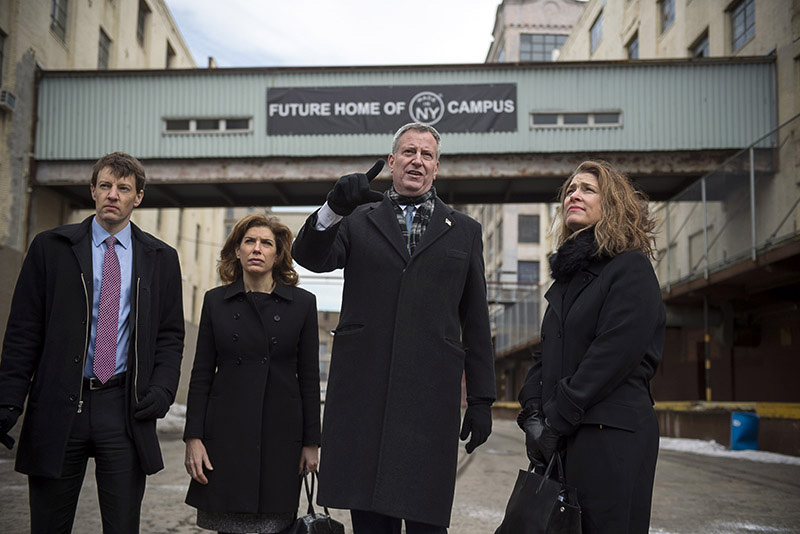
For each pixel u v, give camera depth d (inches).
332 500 95.7
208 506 115.6
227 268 125.4
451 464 98.3
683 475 280.5
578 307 94.2
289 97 580.1
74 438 98.6
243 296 122.6
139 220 788.0
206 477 116.7
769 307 580.7
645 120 575.5
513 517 86.9
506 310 1233.4
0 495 201.9
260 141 578.9
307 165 575.8
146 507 191.8
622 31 921.5
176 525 168.1
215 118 580.4
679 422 486.0
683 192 567.5
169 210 925.8
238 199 643.5
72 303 101.1
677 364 703.1
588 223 99.0
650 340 88.7
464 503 211.5
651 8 819.4
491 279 1737.2
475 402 103.3
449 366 99.7
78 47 656.4
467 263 104.8
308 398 123.3
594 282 94.6
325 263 99.3
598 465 85.5
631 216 97.4
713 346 644.7
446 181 597.6
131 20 807.1
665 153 574.9
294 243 99.0
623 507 84.2
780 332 568.1
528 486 87.8
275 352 120.3
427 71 577.6
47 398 98.1
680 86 577.0
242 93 582.9
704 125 572.7
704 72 576.1
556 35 1775.3
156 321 106.5
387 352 98.3
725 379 628.1
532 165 574.2
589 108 575.2
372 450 95.9
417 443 95.8
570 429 86.8
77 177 572.4
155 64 901.2
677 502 214.4
